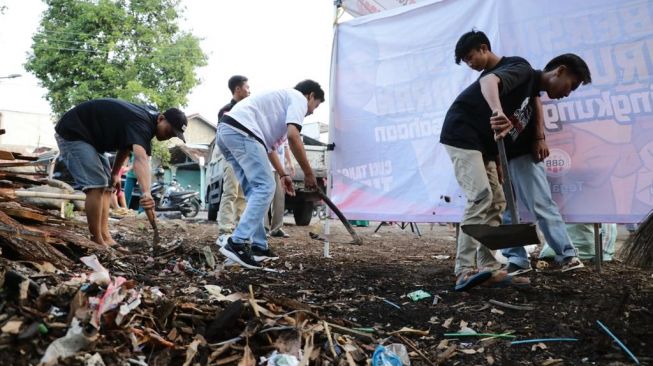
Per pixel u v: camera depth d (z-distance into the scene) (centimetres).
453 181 455
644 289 334
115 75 2109
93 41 2114
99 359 189
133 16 2214
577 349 247
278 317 250
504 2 430
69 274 281
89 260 238
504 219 419
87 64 2152
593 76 398
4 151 430
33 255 299
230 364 215
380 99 494
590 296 318
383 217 487
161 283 341
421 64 472
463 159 339
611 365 229
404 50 482
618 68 390
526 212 412
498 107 314
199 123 3488
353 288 354
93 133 413
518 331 269
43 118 3469
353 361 228
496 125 312
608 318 278
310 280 378
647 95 381
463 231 331
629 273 394
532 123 379
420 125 472
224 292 325
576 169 405
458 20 453
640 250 279
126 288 229
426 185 469
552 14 411
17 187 416
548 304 306
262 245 466
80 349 190
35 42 2158
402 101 482
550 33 412
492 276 334
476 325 280
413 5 477
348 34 513
